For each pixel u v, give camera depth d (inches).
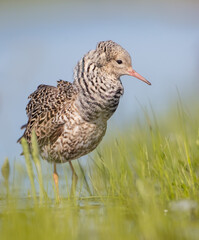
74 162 635.5
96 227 361.1
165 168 461.1
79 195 476.7
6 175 514.3
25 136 549.6
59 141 521.0
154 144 482.3
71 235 344.2
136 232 346.9
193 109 869.2
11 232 350.3
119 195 438.3
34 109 543.5
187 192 432.1
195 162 467.5
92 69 505.7
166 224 352.8
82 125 508.4
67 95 515.5
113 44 515.5
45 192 468.4
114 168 489.1
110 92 506.9
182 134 499.5
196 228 351.9
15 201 426.0
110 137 637.9
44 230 347.6
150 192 398.6
